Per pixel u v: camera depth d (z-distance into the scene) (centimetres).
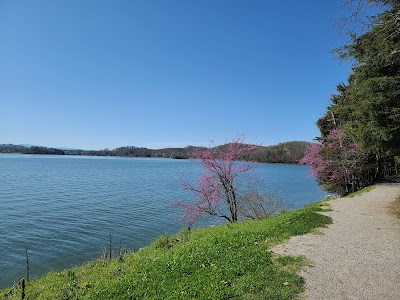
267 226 1345
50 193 4431
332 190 3238
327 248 974
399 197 2070
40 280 1106
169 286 727
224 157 2034
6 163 13100
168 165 15175
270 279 720
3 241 2138
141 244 2141
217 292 659
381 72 1217
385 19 819
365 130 1264
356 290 663
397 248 976
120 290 750
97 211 3183
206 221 2553
